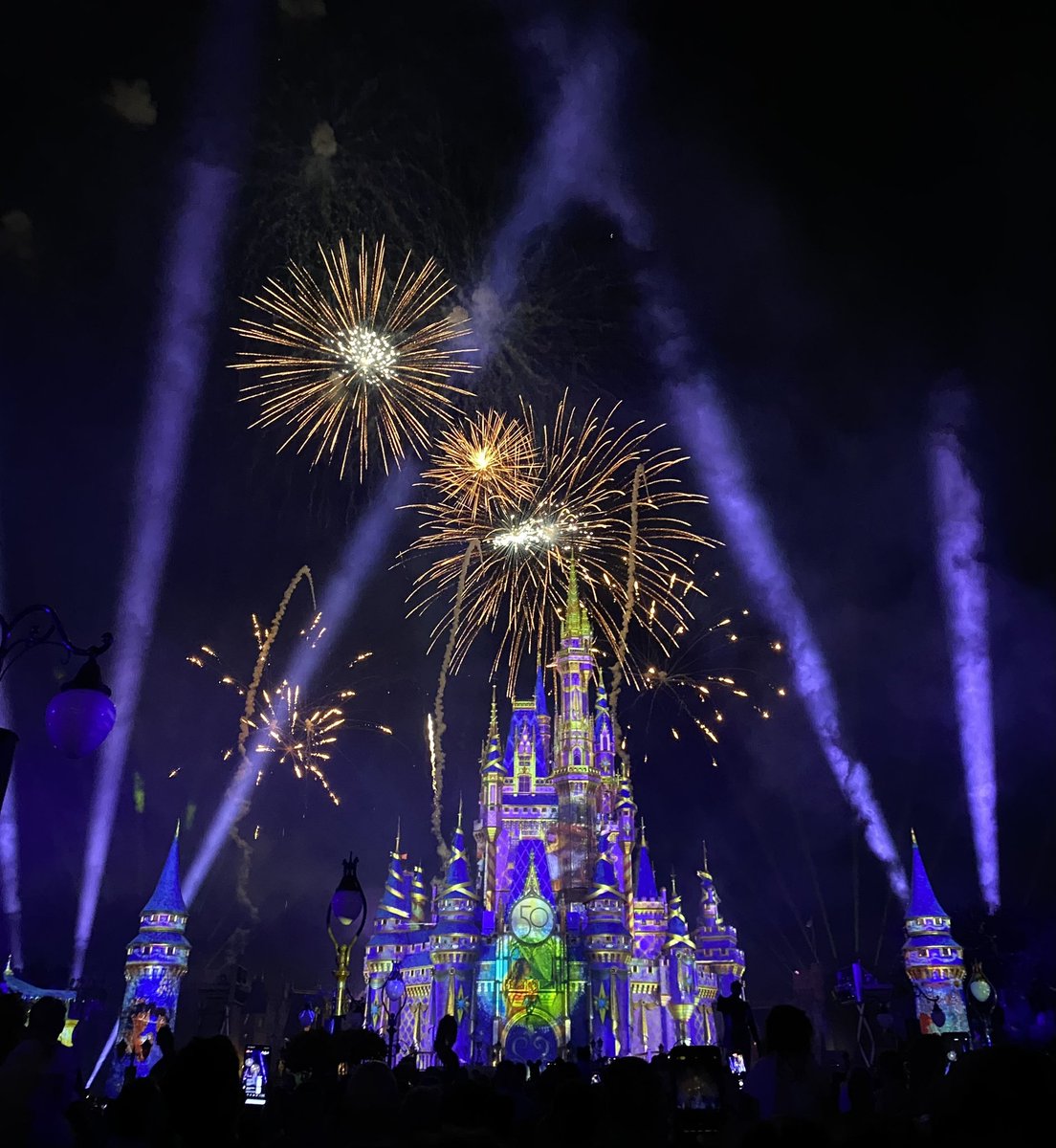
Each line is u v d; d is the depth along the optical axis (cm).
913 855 7669
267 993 8438
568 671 11056
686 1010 9575
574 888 9912
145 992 7306
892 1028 5406
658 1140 1011
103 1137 1349
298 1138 1417
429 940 9694
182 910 7712
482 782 10850
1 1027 1216
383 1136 1004
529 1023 9069
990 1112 656
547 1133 933
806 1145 715
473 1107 1027
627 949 9438
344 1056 2012
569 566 6981
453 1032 2459
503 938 9494
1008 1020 4384
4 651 1694
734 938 9694
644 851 10419
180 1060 832
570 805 10375
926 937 7425
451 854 10456
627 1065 1038
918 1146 831
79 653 1741
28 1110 958
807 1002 8256
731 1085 1642
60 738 1648
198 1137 800
